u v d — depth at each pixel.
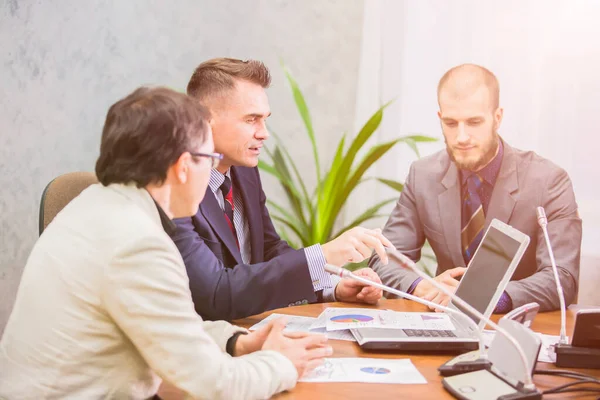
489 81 2.53
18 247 3.30
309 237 2.82
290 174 3.16
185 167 1.13
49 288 1.05
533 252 2.38
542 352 1.40
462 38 2.61
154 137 1.09
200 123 1.15
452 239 2.52
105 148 1.12
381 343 1.37
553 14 2.45
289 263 1.63
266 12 3.15
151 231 1.05
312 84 3.12
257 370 1.10
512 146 2.48
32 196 3.28
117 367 1.05
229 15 3.17
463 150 2.53
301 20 3.12
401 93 2.76
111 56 3.21
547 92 2.46
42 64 3.25
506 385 1.12
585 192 2.40
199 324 1.07
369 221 2.90
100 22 3.21
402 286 2.04
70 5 3.22
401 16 2.75
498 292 1.38
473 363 1.22
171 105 1.12
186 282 1.09
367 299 1.87
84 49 3.22
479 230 2.48
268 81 1.96
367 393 1.13
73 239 1.06
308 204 2.83
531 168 2.43
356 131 2.91
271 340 1.24
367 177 2.83
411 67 2.73
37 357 1.04
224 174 1.98
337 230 3.04
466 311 1.51
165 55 3.20
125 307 1.01
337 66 3.09
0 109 3.30
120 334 1.05
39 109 3.26
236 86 1.87
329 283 1.64
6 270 3.31
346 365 1.29
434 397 1.11
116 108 1.13
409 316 1.62
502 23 2.53
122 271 1.01
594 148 2.39
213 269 1.66
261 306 1.63
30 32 3.26
